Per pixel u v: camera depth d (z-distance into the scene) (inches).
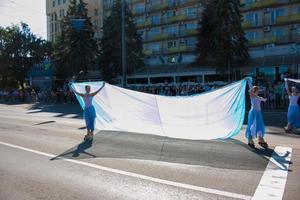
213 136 464.4
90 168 328.5
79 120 759.1
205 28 1651.1
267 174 296.8
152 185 273.1
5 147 438.3
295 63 1595.7
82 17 1881.2
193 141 454.3
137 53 1878.7
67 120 761.6
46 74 2212.1
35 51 2325.3
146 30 2918.3
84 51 1850.4
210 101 469.7
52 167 335.6
